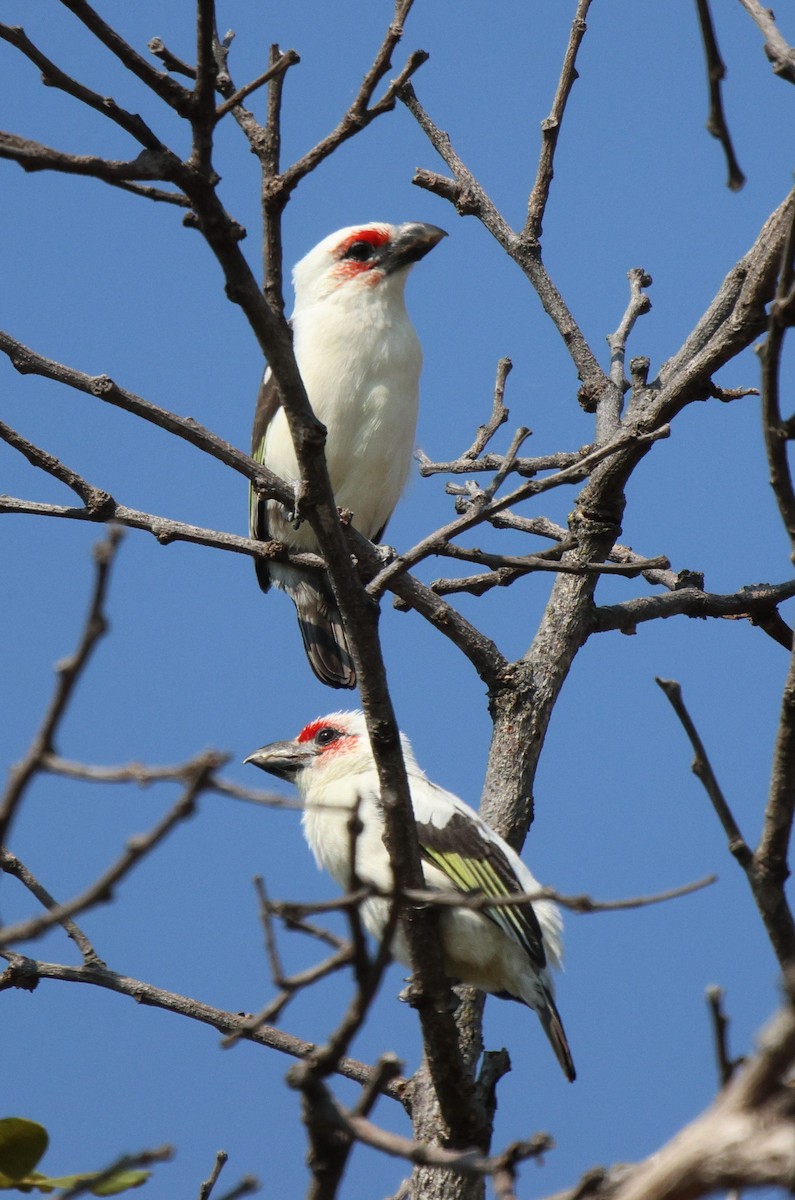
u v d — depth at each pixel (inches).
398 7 294.0
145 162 272.8
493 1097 376.8
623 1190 206.5
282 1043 420.2
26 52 267.4
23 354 392.2
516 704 480.4
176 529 428.5
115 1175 224.4
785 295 277.3
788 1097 178.5
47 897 431.2
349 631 328.2
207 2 267.7
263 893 230.4
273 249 308.8
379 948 226.4
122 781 189.9
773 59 281.0
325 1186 242.8
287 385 309.7
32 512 423.8
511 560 375.2
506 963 428.5
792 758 284.2
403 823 336.2
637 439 319.6
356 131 298.4
